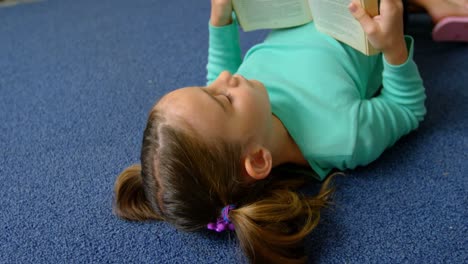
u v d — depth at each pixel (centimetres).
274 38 88
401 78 75
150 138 66
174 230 74
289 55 83
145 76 113
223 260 68
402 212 70
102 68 120
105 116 102
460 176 74
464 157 77
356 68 82
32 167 91
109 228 76
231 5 86
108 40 133
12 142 98
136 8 149
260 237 63
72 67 122
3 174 90
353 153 73
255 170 66
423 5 101
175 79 111
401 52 72
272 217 65
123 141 94
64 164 90
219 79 70
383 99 78
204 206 64
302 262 65
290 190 74
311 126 75
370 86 88
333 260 66
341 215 72
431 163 77
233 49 93
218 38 90
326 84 76
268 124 70
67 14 152
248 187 68
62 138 97
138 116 100
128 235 74
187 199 64
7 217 81
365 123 73
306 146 75
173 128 64
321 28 82
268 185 73
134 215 76
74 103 108
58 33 141
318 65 78
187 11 141
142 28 136
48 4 162
